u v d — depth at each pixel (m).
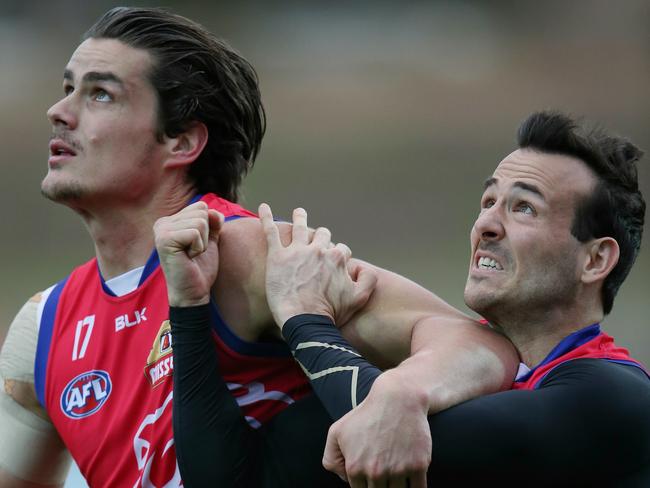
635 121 61.50
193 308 8.92
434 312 9.55
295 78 66.62
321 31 72.12
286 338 9.01
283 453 8.96
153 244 10.09
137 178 10.02
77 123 10.00
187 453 8.77
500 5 74.25
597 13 72.38
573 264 8.88
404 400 7.95
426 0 73.94
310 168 54.91
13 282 39.47
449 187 52.84
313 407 9.09
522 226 8.84
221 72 10.49
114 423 9.67
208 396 8.84
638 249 9.33
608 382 8.55
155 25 10.22
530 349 9.11
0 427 10.82
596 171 8.97
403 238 46.06
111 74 9.95
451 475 8.18
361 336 9.53
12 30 66.38
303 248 9.40
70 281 10.67
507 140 59.66
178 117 10.14
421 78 66.88
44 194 10.10
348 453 7.88
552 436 8.25
